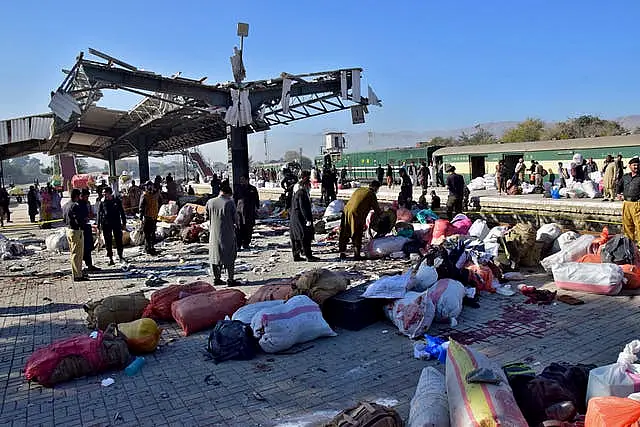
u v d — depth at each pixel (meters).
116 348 5.25
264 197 33.47
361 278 8.82
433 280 6.87
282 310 5.75
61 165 67.31
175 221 17.05
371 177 42.72
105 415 4.32
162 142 37.19
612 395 3.56
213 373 5.12
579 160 22.20
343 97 17.22
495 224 17.06
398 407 4.21
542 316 6.48
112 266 11.34
